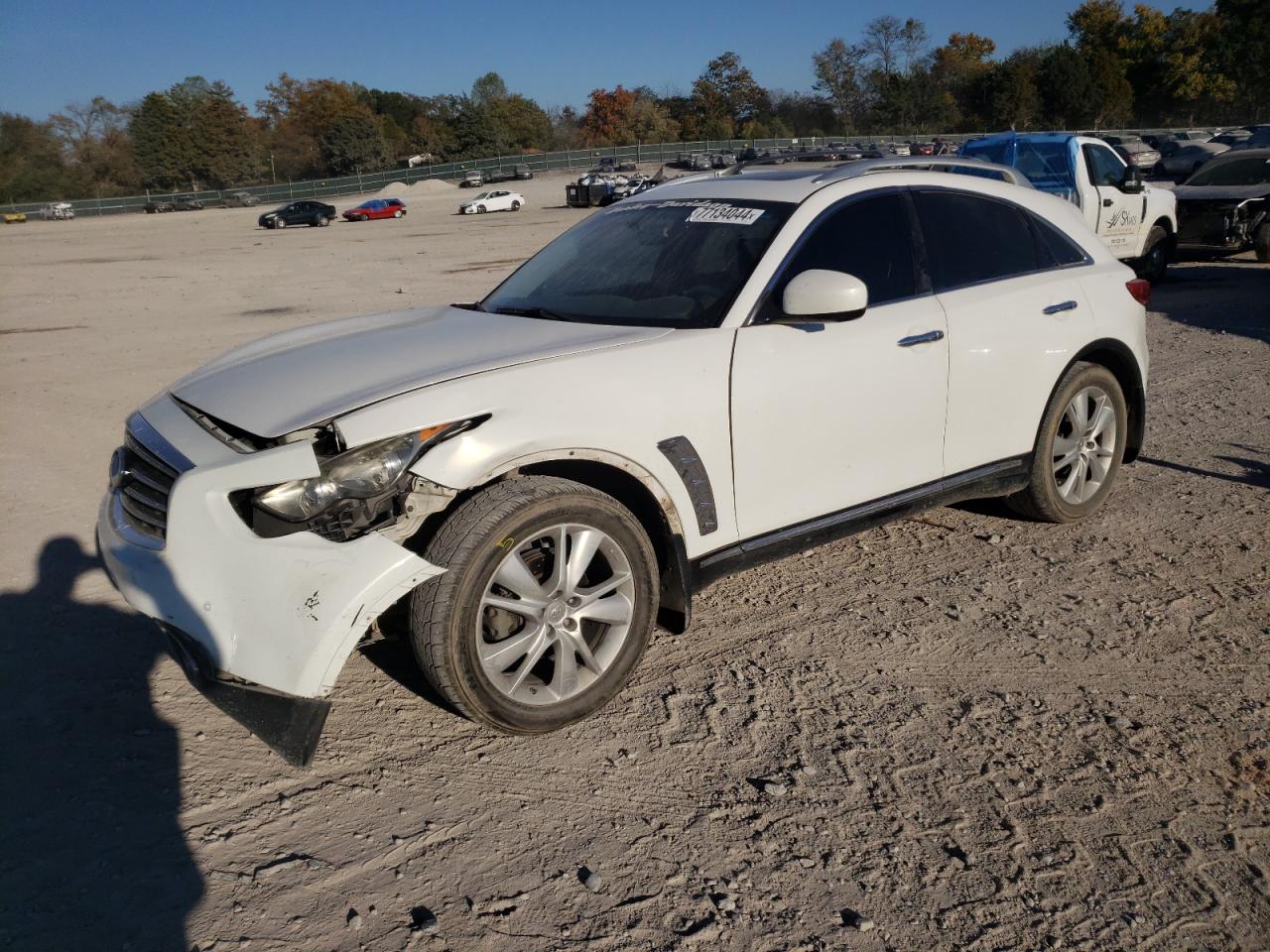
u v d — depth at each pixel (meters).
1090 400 4.89
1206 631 3.89
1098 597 4.20
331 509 2.80
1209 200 14.17
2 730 3.29
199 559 2.80
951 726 3.27
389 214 50.31
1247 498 5.36
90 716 3.38
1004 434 4.45
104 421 7.85
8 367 10.46
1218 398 7.46
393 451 2.87
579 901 2.51
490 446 2.97
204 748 3.20
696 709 3.39
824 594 4.29
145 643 3.94
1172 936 2.39
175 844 2.72
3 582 4.55
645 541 3.28
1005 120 84.69
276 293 17.45
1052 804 2.86
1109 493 5.25
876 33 95.06
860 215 4.02
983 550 4.73
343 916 2.46
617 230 4.33
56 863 2.65
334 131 95.88
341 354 3.47
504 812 2.86
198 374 3.66
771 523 3.69
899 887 2.55
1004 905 2.49
